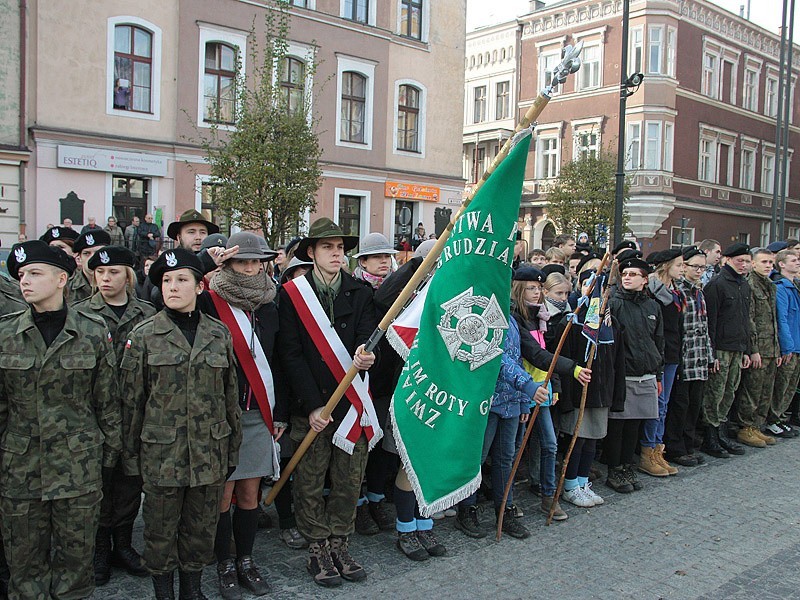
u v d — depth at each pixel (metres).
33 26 16.48
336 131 21.89
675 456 6.96
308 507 4.23
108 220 16.70
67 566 3.52
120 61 17.78
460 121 25.53
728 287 7.24
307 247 4.57
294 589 4.12
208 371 3.68
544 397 4.85
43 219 16.73
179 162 18.61
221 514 4.05
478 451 4.29
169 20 18.30
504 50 35.44
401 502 4.64
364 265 5.33
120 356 4.16
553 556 4.70
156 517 3.65
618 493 6.05
